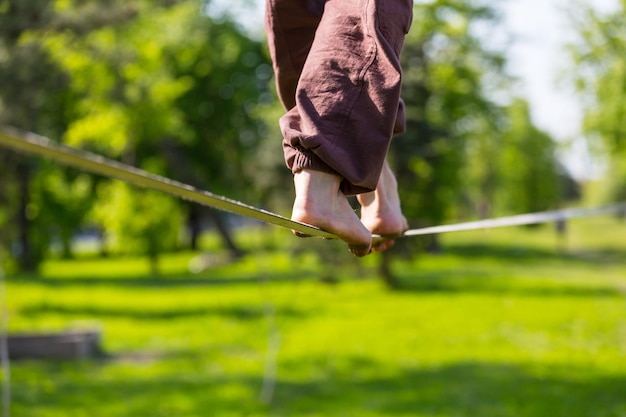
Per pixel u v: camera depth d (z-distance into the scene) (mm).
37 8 13430
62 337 19859
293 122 2434
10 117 13750
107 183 48062
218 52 51188
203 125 52219
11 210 25297
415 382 16328
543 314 27000
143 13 14570
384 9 2412
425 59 28422
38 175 44875
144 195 45688
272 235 39156
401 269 45906
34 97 14188
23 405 13883
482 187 78500
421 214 32031
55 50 15289
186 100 50406
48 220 49312
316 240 33500
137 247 46312
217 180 52719
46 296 33781
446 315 26953
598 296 32375
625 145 26562
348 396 14945
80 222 52312
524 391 15375
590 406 14078
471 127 38438
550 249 66000
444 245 68750
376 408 13914
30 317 27688
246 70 53000
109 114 29172
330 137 2336
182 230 70938
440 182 31906
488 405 14172
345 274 36406
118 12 14070
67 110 27766
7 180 22391
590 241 77562
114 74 21047
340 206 2445
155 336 22969
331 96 2355
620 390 15375
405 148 27672
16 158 20719
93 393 15070
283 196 29891
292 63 2676
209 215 52562
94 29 14047
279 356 19516
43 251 49594
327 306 29812
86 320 26781
